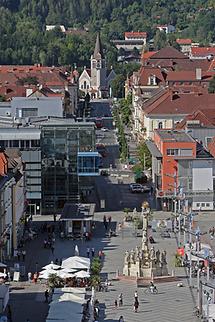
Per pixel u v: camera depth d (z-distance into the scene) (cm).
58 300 18712
